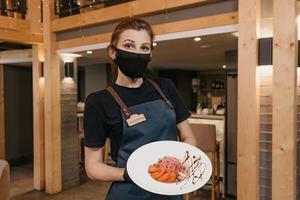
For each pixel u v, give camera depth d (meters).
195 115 4.77
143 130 1.13
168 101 1.22
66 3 4.32
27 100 6.46
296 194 2.63
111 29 3.76
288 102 2.48
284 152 2.51
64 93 4.64
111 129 1.14
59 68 4.54
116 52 1.16
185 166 1.06
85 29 4.07
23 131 6.37
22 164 6.23
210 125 3.77
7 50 5.20
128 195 1.11
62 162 4.64
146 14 3.40
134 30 1.13
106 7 3.73
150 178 1.01
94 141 1.12
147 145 1.10
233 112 4.14
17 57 5.02
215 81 9.58
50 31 4.38
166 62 6.53
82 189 4.68
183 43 3.68
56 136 4.53
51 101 4.45
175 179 1.02
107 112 1.13
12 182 5.02
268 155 2.71
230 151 4.20
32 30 4.41
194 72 9.77
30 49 4.89
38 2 4.44
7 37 4.12
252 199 2.68
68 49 4.29
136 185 1.06
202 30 3.03
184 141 1.24
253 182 2.67
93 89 7.00
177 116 1.27
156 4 3.26
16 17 4.34
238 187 2.76
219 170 4.24
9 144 6.08
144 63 1.15
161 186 1.00
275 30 2.51
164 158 1.08
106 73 6.72
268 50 2.57
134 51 1.14
